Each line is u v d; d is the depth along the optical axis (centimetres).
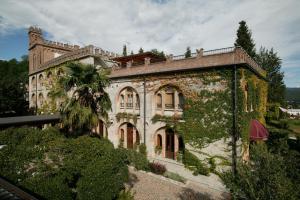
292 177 709
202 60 1703
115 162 1001
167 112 1980
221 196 1292
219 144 1630
